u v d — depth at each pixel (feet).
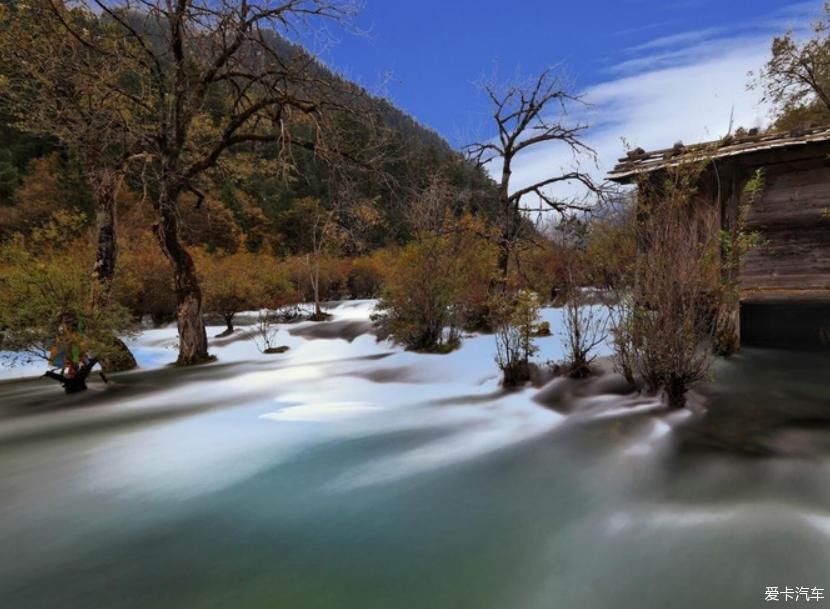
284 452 15.49
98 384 27.07
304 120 36.11
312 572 8.99
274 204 140.97
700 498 10.77
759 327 30.45
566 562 8.96
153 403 22.82
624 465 12.81
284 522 10.99
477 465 13.82
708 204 24.06
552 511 10.93
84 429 18.54
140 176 31.73
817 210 22.91
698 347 17.97
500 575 8.71
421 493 12.19
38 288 24.79
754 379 19.76
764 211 24.34
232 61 34.09
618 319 19.11
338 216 40.63
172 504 12.00
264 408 21.44
